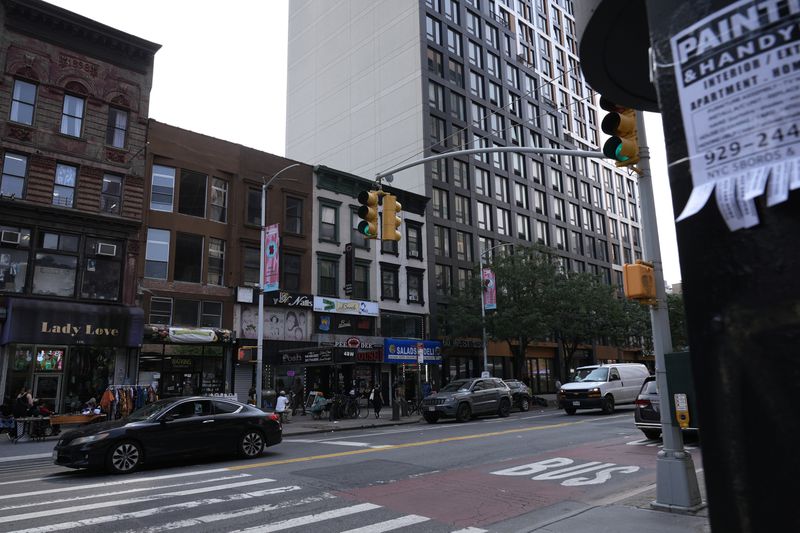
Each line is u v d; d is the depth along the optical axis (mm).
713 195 1726
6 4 21859
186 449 11617
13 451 14875
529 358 44375
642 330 41844
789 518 1500
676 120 1897
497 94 47812
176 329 24141
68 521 7125
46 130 22391
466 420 22766
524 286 32531
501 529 6695
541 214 49312
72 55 23438
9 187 21469
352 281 31359
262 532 6625
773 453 1544
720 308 1696
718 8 1771
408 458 12172
